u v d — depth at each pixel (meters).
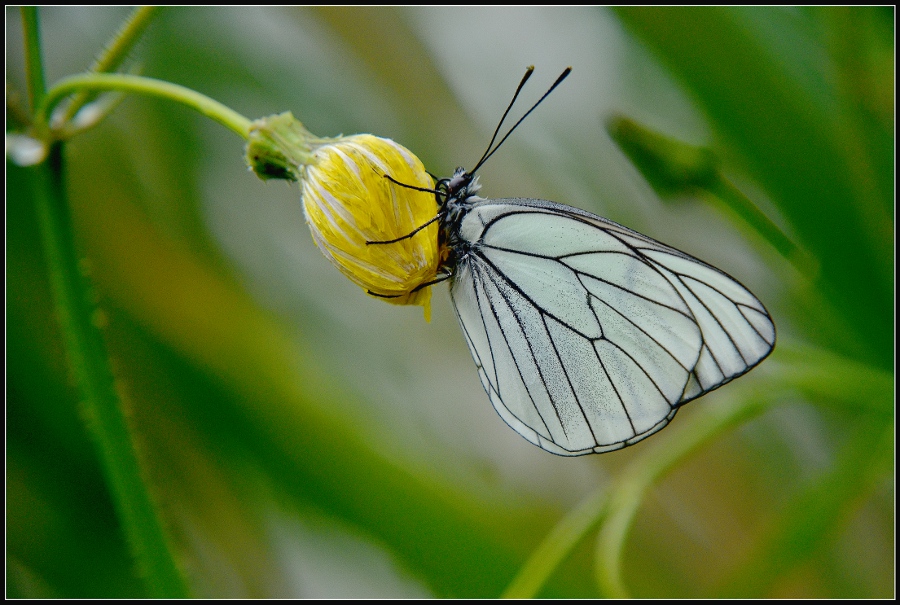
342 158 0.48
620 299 0.50
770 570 0.51
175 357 0.53
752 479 0.54
